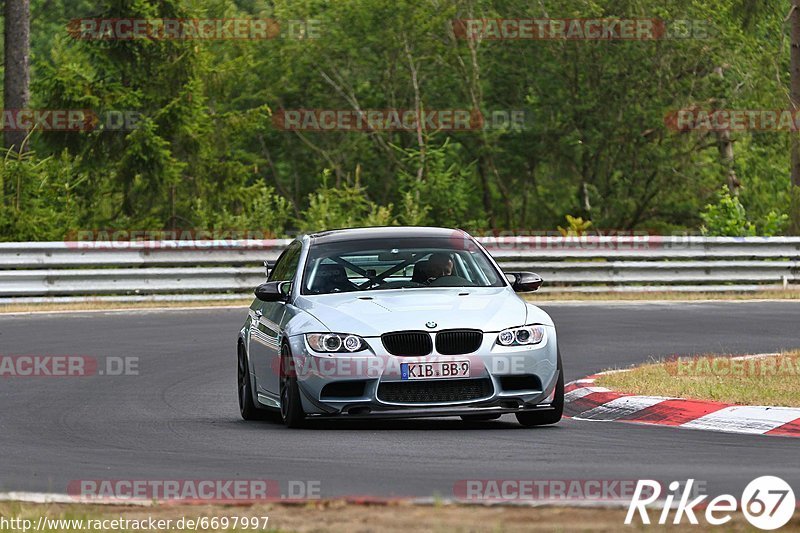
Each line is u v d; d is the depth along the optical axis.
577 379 45.38
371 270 37.88
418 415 33.84
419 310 34.84
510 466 27.97
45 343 57.75
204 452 30.86
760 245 84.19
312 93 153.25
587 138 143.62
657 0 137.38
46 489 26.22
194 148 117.75
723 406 36.34
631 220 147.25
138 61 116.31
